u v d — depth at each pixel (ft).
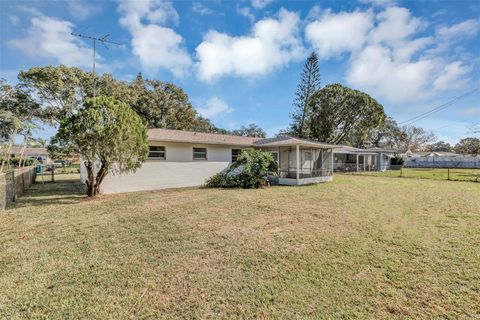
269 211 23.39
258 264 11.96
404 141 146.51
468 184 46.44
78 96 69.41
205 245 14.49
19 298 9.14
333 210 23.82
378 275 10.84
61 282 10.30
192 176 45.21
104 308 8.57
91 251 13.60
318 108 81.71
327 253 13.26
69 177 64.39
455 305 8.71
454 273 11.01
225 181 42.63
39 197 32.04
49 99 65.36
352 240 15.28
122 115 29.96
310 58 85.25
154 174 40.37
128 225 18.69
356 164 89.76
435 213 22.50
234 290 9.69
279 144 48.21
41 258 12.68
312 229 17.62
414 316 8.16
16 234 16.62
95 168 35.12
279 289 9.74
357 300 9.02
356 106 77.00
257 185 42.52
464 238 15.60
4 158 48.49
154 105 87.66
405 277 10.66
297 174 45.96
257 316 8.18
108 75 73.31
